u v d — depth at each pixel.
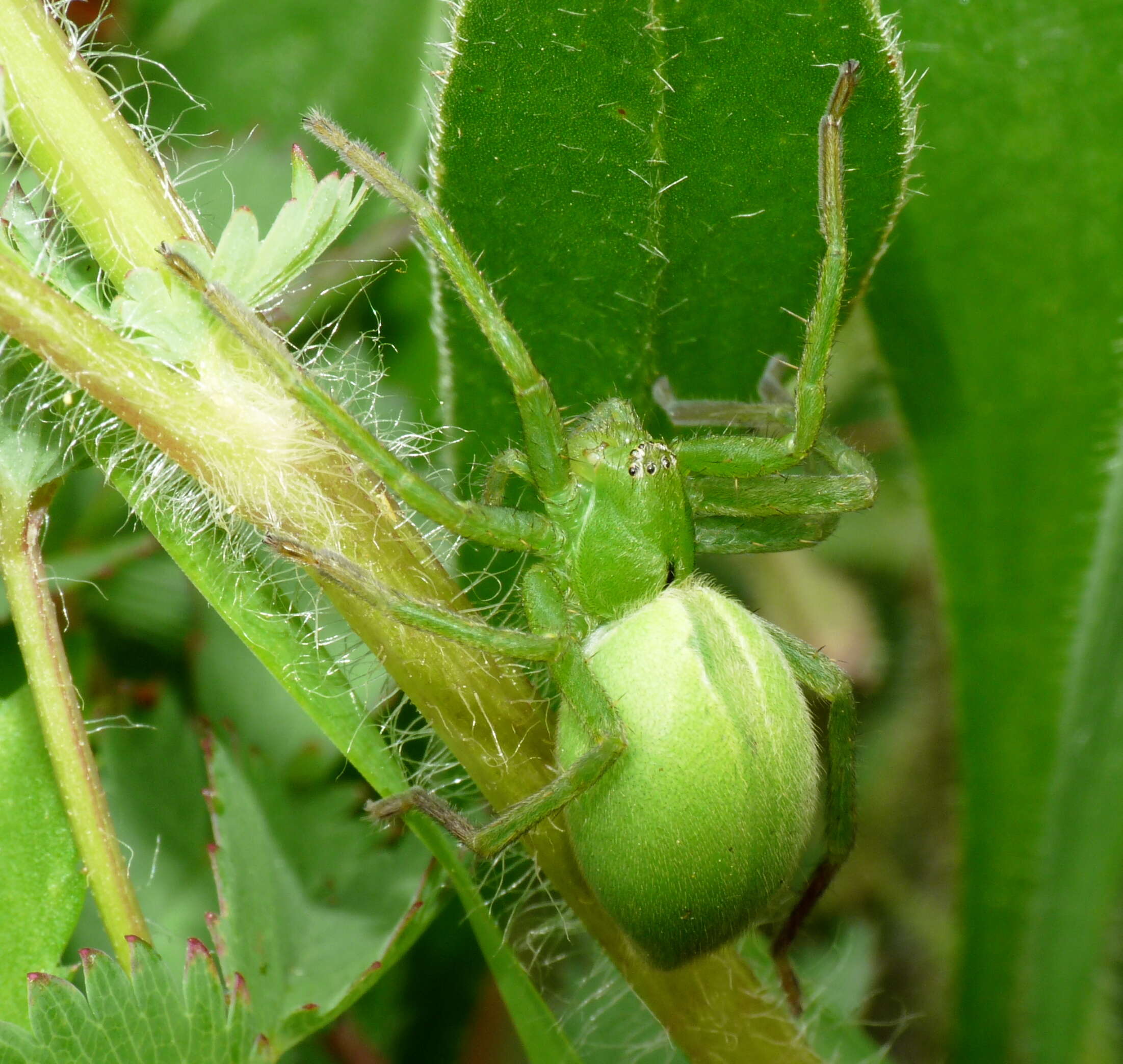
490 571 0.06
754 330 0.06
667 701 0.05
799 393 0.06
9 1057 0.05
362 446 0.05
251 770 0.06
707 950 0.05
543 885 0.06
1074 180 0.06
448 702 0.06
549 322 0.06
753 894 0.05
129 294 0.05
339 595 0.05
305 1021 0.06
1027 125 0.06
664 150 0.06
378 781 0.05
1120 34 0.06
